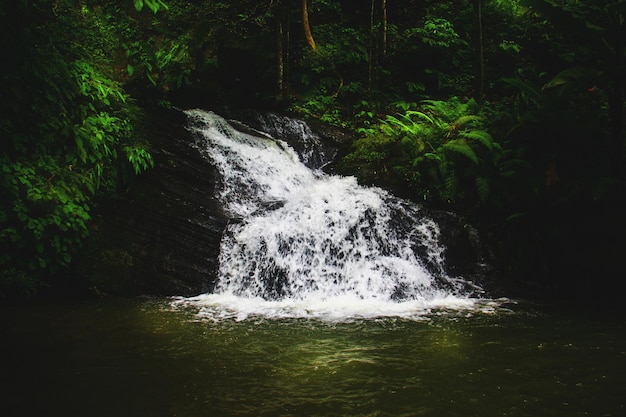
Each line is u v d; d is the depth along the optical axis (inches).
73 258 257.6
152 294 256.8
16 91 245.4
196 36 481.1
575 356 173.6
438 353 175.6
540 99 347.6
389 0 581.3
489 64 520.1
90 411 129.0
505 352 177.5
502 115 361.7
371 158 365.4
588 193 294.8
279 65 452.1
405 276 273.6
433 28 490.0
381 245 289.9
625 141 330.0
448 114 382.9
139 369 157.3
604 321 222.8
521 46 527.8
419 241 294.2
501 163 321.1
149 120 352.5
